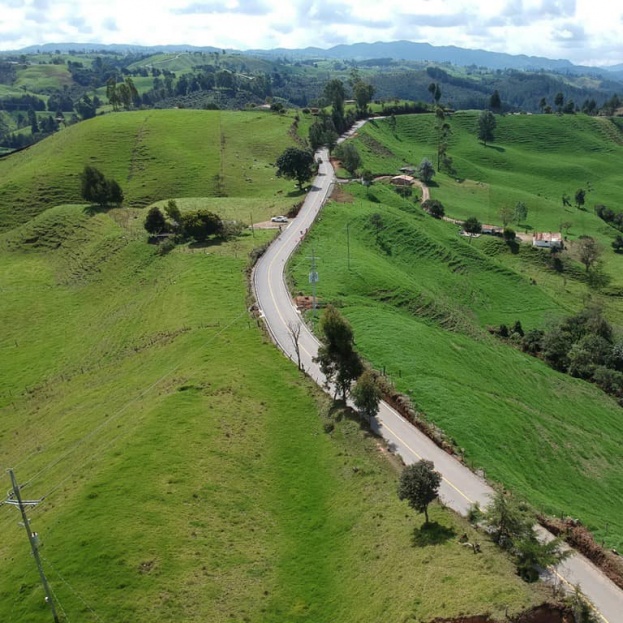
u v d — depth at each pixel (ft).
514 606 101.24
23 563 119.85
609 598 117.39
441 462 161.99
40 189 494.59
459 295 360.48
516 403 220.84
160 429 163.43
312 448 168.86
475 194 603.67
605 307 404.98
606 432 228.84
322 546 135.13
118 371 228.02
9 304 339.77
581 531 137.08
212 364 204.03
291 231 365.81
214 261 309.01
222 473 150.61
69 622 107.65
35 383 249.96
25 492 153.58
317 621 115.34
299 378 202.18
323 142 607.78
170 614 111.14
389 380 199.41
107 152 553.23
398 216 419.95
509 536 122.52
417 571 115.14
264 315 249.14
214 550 127.34
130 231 387.96
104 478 143.13
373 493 146.51
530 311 364.17
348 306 266.98
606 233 549.54
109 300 322.34
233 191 493.77
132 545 123.54
